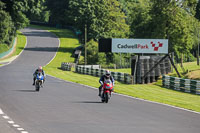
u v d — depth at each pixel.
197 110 47.56
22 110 40.22
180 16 181.62
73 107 43.97
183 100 63.31
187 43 183.88
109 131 29.55
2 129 29.14
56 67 182.50
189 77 108.44
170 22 180.25
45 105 45.12
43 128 30.00
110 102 51.41
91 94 62.34
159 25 181.62
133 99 57.69
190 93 80.00
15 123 32.00
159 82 102.31
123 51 102.69
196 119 38.72
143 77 100.81
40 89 68.50
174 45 185.25
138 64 102.19
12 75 108.88
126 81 101.69
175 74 117.25
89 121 34.12
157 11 185.12
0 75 106.62
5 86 72.44
